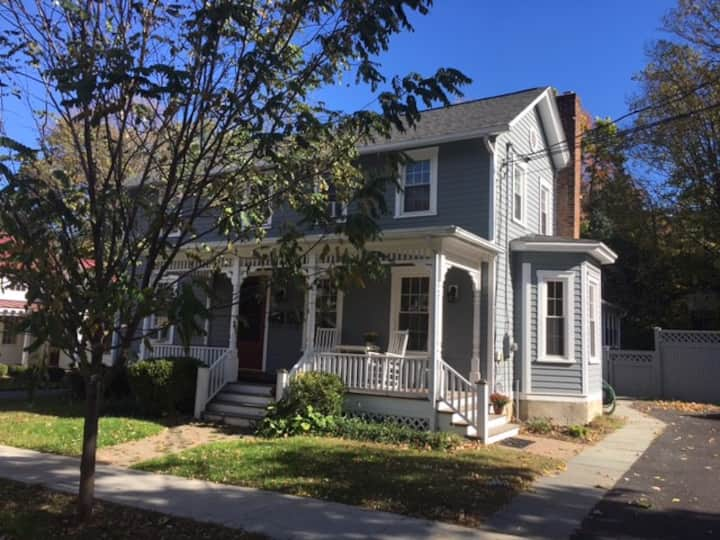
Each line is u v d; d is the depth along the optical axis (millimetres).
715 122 21453
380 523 6000
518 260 14398
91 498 5828
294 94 5547
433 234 11062
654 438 12070
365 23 5113
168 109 5676
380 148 14469
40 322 4375
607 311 24531
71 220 4883
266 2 5719
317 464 8398
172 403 12820
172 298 4734
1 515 5973
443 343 13781
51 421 11930
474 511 6484
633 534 5965
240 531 5668
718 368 19453
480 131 13367
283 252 5434
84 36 5246
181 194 6246
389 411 11602
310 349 12492
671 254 24156
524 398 13883
